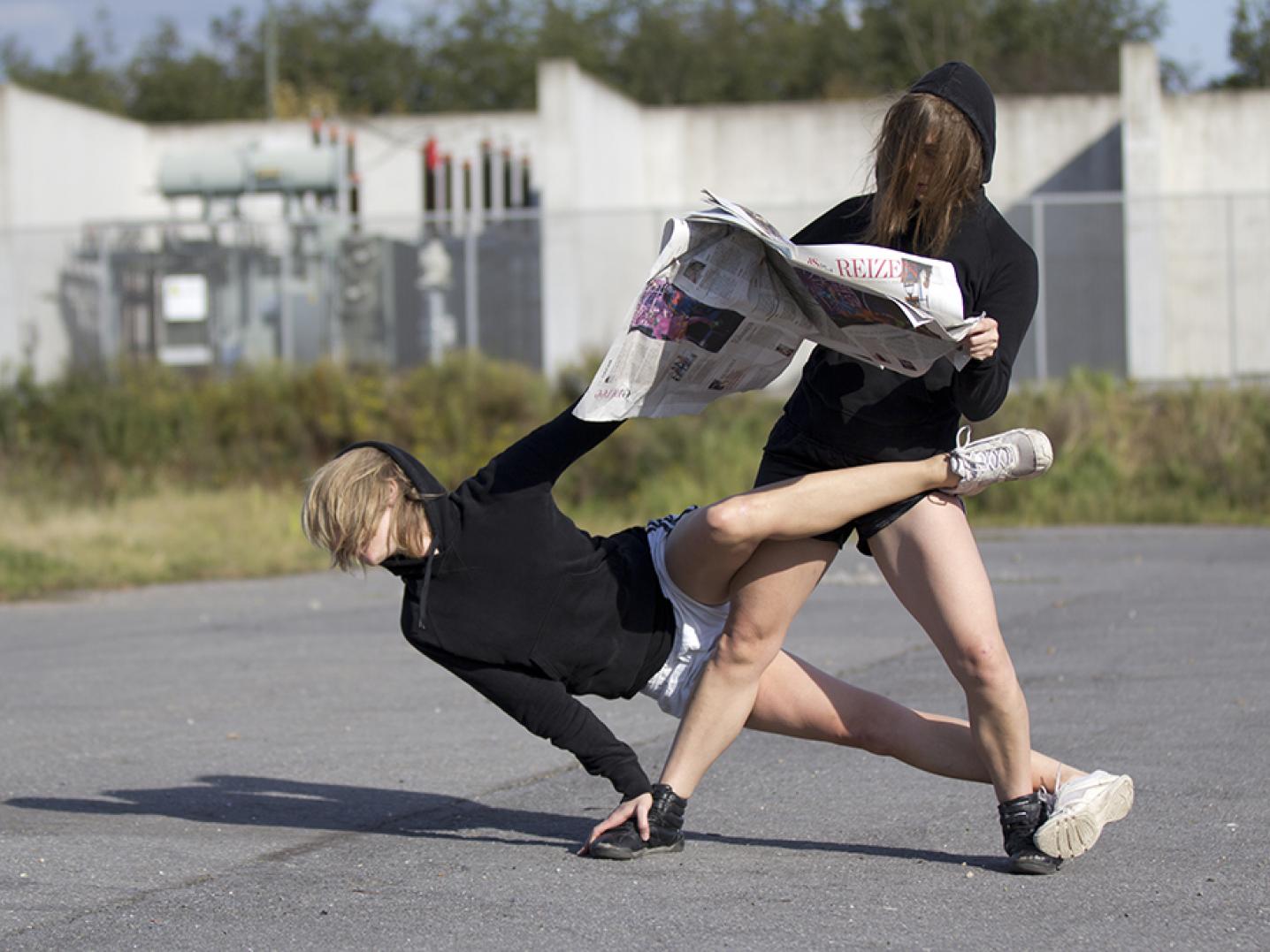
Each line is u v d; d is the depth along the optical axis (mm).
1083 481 18172
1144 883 4102
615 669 4242
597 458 19172
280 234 23375
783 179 30938
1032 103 29625
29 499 18844
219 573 13922
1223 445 18688
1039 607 10180
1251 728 6141
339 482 4090
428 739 6527
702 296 3945
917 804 5105
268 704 7484
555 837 4805
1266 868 4227
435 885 4234
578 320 23734
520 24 60438
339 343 22516
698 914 3889
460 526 4113
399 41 61469
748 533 3971
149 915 3998
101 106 59562
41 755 6363
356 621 10688
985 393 3770
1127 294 24734
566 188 26156
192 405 20734
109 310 23359
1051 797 4199
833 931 3729
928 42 54969
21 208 26047
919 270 3566
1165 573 12008
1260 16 46094
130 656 9227
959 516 4031
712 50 57219
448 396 20281
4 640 10141
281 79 60531
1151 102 27031
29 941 3789
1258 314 25688
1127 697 6887
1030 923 3770
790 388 20594
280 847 4742
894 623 9633
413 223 27000
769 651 4211
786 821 4934
